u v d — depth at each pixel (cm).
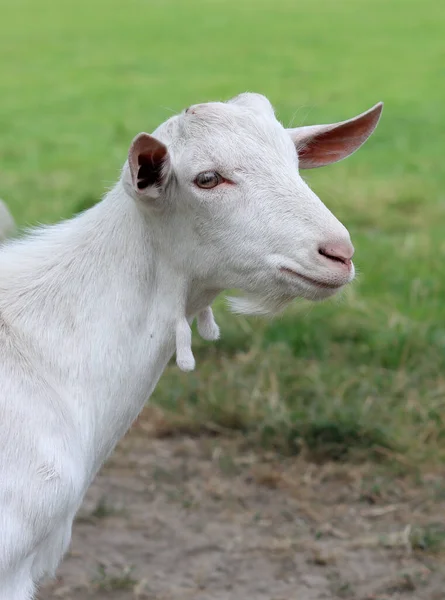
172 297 409
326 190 1357
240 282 402
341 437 715
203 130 393
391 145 1675
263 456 714
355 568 595
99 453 416
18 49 2730
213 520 645
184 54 2605
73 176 1455
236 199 389
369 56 2520
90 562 596
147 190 384
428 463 704
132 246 408
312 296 392
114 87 2188
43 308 411
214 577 585
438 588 576
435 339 855
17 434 383
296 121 1495
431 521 643
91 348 406
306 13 3334
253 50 2641
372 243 1102
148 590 568
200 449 731
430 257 1056
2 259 427
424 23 3041
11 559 381
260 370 793
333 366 809
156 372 419
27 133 1781
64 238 423
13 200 1277
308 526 639
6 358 397
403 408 748
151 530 632
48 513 386
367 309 915
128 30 3048
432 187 1389
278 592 571
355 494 674
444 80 2219
